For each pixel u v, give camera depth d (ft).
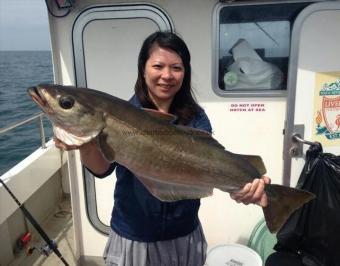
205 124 6.84
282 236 9.76
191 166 5.81
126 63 10.21
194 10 9.68
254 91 10.17
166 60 6.01
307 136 10.07
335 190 9.27
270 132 10.39
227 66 10.13
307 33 9.48
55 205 15.83
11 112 54.70
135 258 6.66
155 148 5.61
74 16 10.00
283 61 10.05
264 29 9.87
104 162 5.96
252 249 10.47
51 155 14.88
